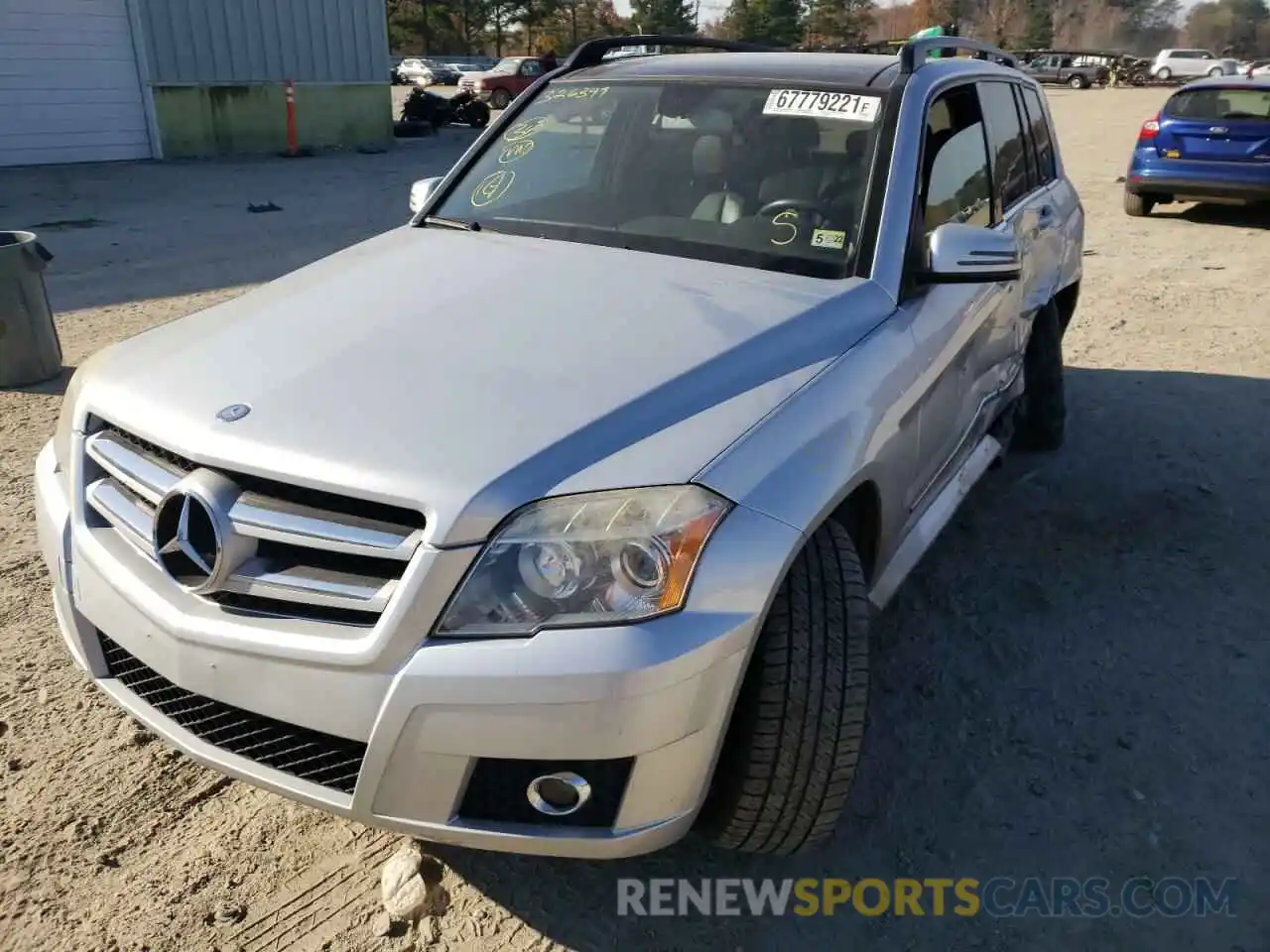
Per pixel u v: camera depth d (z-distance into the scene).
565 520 1.96
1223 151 11.41
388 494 1.96
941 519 3.29
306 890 2.48
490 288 2.79
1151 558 4.14
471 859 2.58
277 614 2.06
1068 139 21.97
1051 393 4.96
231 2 18.70
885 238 3.00
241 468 2.08
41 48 16.53
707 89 3.54
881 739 3.05
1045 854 2.65
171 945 2.32
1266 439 5.38
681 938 2.38
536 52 78.38
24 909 2.40
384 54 21.30
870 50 4.36
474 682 1.90
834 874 2.58
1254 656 3.49
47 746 2.93
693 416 2.22
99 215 12.38
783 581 2.17
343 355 2.40
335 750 2.07
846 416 2.43
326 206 13.19
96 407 2.46
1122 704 3.23
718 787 2.28
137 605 2.21
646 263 2.99
